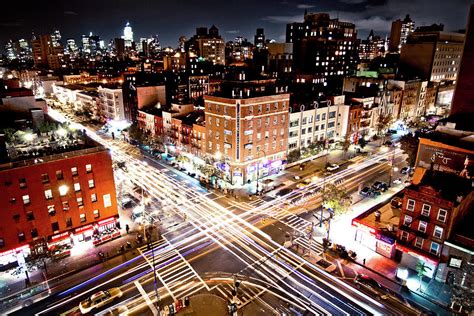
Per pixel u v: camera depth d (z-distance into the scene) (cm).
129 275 4634
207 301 4109
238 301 4103
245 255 5059
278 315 3891
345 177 8131
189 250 5191
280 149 8450
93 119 15438
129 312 3956
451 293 4191
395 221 5319
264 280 4506
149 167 9162
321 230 5759
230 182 7794
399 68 15850
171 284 4441
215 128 7906
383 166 8931
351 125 10481
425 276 4547
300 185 7594
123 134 12050
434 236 4312
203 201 6931
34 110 7419
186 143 9281
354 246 5284
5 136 5878
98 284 4456
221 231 5744
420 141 6103
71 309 4025
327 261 4912
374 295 4206
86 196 5312
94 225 5491
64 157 5009
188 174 8494
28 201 4741
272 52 19838
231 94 7881
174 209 6569
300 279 4528
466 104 6744
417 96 13488
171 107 10725
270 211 6450
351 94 11794
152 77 16425
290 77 16125
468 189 4644
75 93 17150
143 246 5331
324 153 9938
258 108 7512
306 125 9138
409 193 4453
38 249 4844
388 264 4831
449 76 16438
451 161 5781
